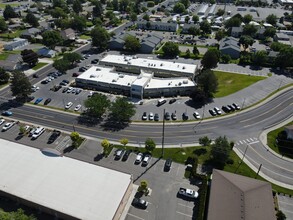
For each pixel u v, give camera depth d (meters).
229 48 166.25
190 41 197.38
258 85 132.00
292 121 104.38
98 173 71.94
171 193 73.88
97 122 105.19
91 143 93.56
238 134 97.81
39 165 74.44
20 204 68.75
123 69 150.50
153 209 69.31
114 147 91.38
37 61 156.25
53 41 177.00
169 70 140.75
